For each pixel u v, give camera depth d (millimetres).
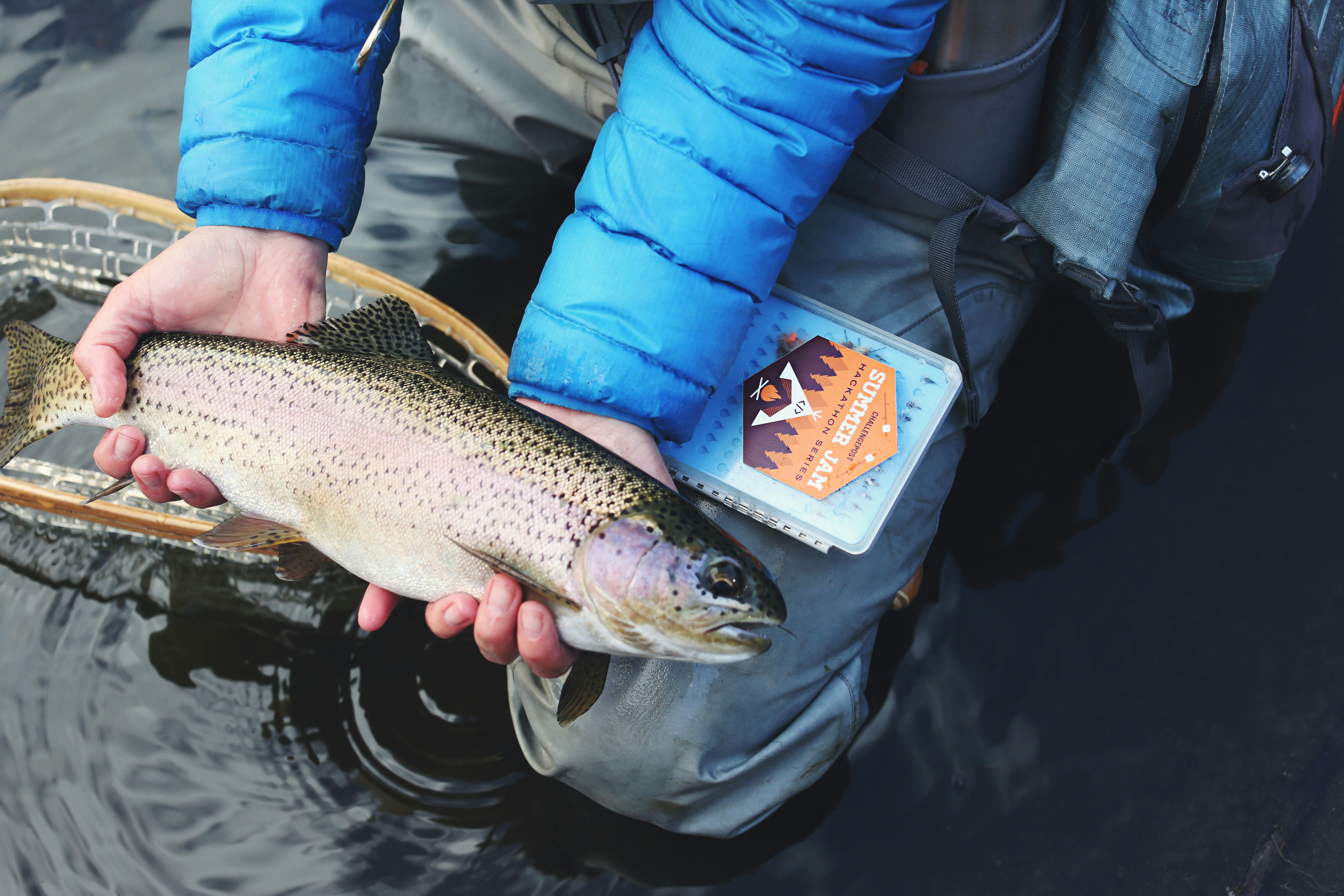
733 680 1095
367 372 1045
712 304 1057
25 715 1159
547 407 1071
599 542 1014
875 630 1171
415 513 1028
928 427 1106
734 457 1101
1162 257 1248
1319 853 1136
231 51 1091
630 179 1055
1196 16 1094
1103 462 1271
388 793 1153
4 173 1382
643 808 1122
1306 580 1219
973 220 1148
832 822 1154
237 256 1103
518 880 1133
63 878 1115
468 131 1401
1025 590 1224
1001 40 1084
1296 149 1176
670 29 1059
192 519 1197
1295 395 1287
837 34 1037
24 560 1208
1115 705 1183
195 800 1143
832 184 1124
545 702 1106
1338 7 1198
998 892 1132
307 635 1198
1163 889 1130
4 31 1454
